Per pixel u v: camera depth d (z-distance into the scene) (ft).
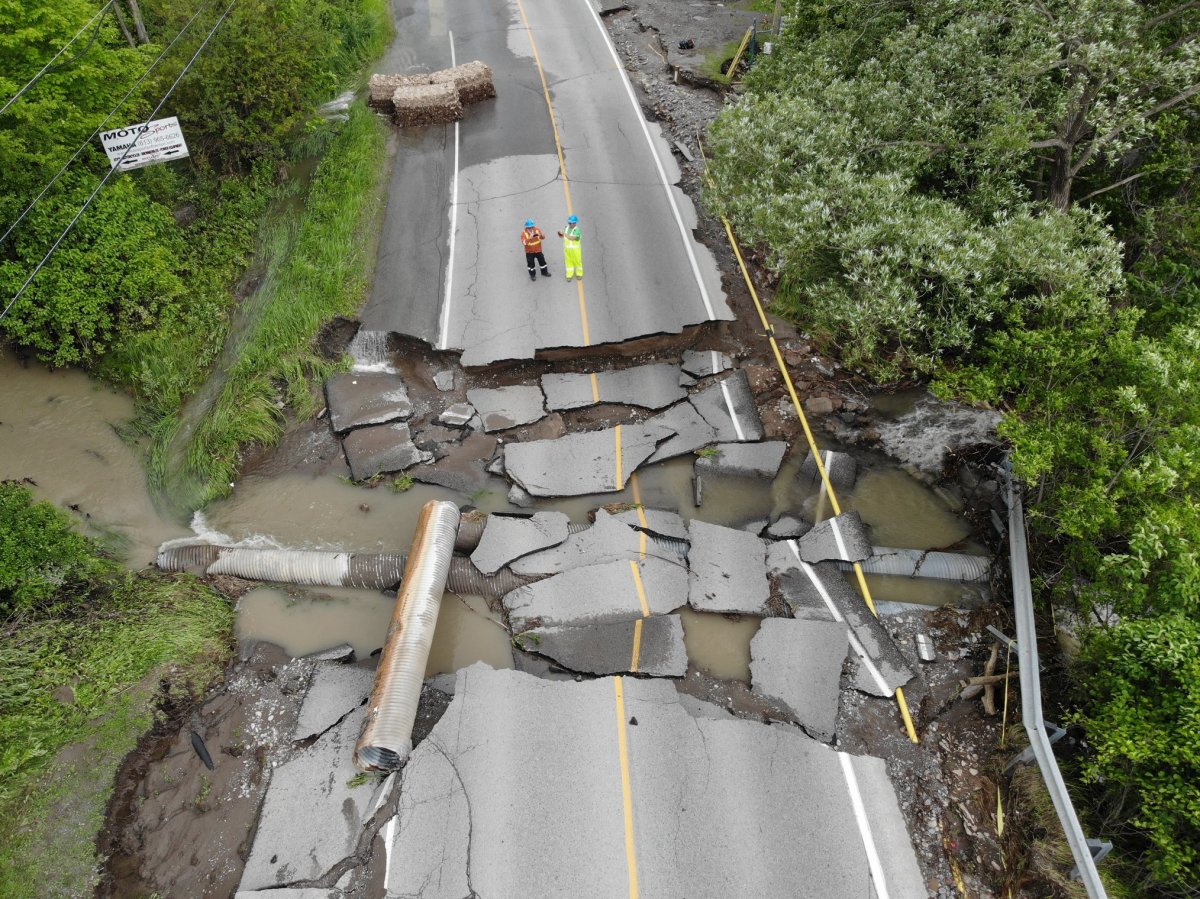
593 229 53.62
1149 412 31.35
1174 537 28.32
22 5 40.81
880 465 41.24
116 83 46.39
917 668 32.86
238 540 38.75
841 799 28.32
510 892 26.05
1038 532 35.68
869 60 48.32
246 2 51.52
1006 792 29.17
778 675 31.99
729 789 28.48
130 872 27.14
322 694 31.86
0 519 35.19
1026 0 42.14
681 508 39.06
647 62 71.36
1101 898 23.16
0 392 45.73
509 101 66.85
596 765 29.04
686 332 46.62
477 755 29.32
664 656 32.50
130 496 41.01
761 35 68.85
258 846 27.48
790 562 36.06
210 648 33.50
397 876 26.53
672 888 26.17
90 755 29.35
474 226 54.29
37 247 43.70
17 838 26.94
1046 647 33.01
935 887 26.63
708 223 54.24
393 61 72.69
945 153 45.62
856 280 41.19
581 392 44.06
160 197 52.70
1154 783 24.50
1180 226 43.80
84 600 34.73
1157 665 25.91
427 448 42.04
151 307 46.73
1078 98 40.24
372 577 35.86
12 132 41.19
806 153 44.16
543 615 34.06
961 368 40.78
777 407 43.29
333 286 48.47
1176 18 41.68
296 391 44.32
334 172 57.72
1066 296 37.24
